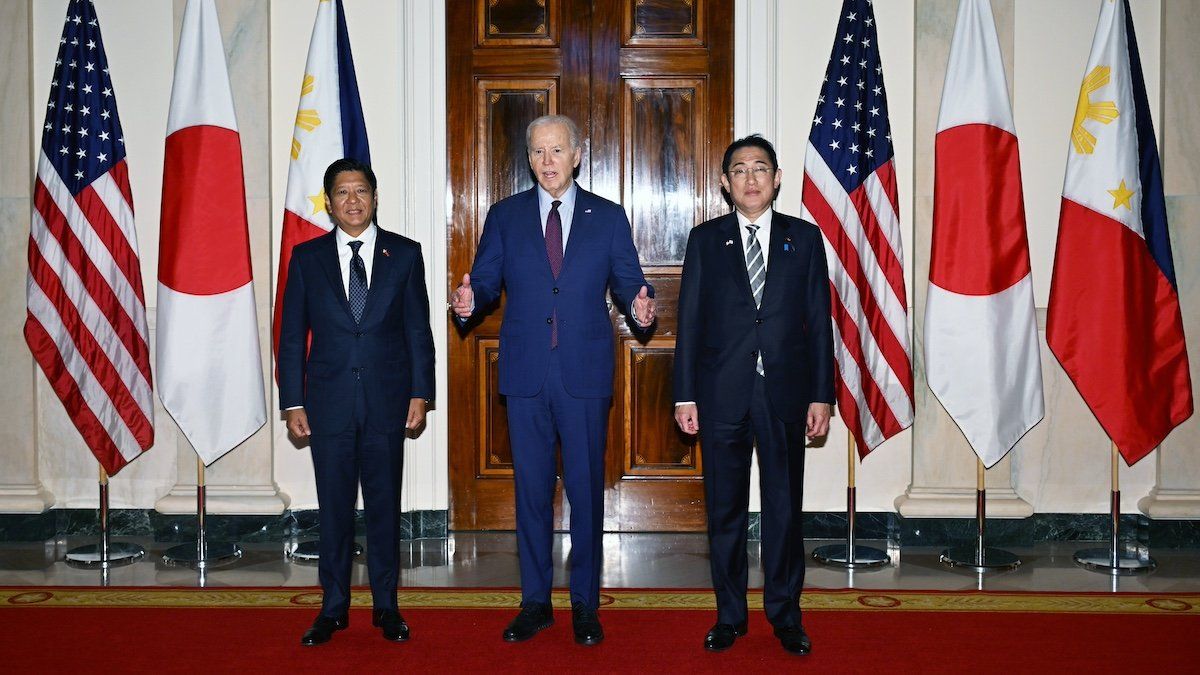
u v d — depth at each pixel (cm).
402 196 515
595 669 326
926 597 408
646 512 535
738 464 338
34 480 515
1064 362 466
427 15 514
